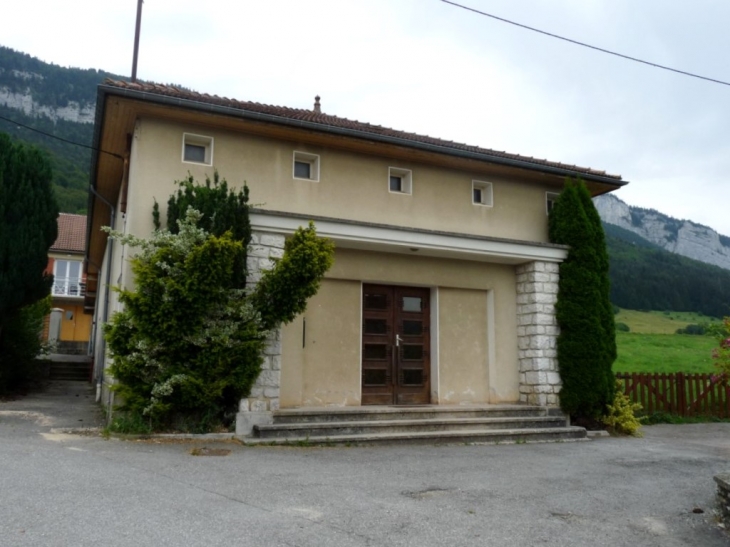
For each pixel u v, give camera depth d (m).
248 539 4.56
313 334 11.14
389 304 12.10
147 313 8.75
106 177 14.26
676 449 10.37
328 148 11.42
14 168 13.16
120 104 9.77
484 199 13.05
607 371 12.16
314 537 4.73
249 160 10.72
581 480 7.51
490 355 12.64
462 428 10.61
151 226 9.87
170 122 10.24
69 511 4.94
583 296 12.27
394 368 11.95
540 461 8.72
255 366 9.19
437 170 12.45
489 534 5.13
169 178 10.10
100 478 6.09
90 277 26.25
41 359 19.81
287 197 10.92
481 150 13.01
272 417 9.48
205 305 8.80
